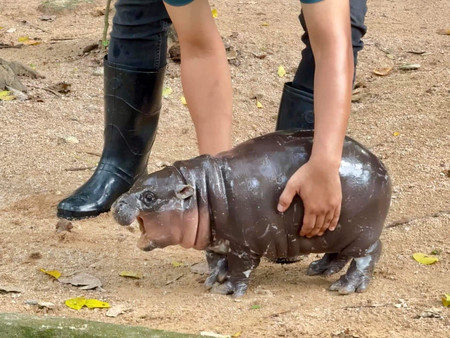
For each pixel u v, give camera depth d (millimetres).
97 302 2596
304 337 2422
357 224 2572
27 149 3576
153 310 2566
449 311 2533
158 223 2525
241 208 2523
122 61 3139
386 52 4496
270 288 2680
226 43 4531
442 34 4824
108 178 3182
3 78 4070
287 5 5480
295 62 4395
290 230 2547
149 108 3178
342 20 2490
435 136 3533
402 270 2756
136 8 3082
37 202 3217
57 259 2852
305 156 2545
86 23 5332
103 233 3021
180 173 2539
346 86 2488
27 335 2230
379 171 2588
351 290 2635
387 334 2430
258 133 3785
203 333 2377
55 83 4199
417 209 3082
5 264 2822
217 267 2668
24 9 5605
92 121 3857
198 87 2754
